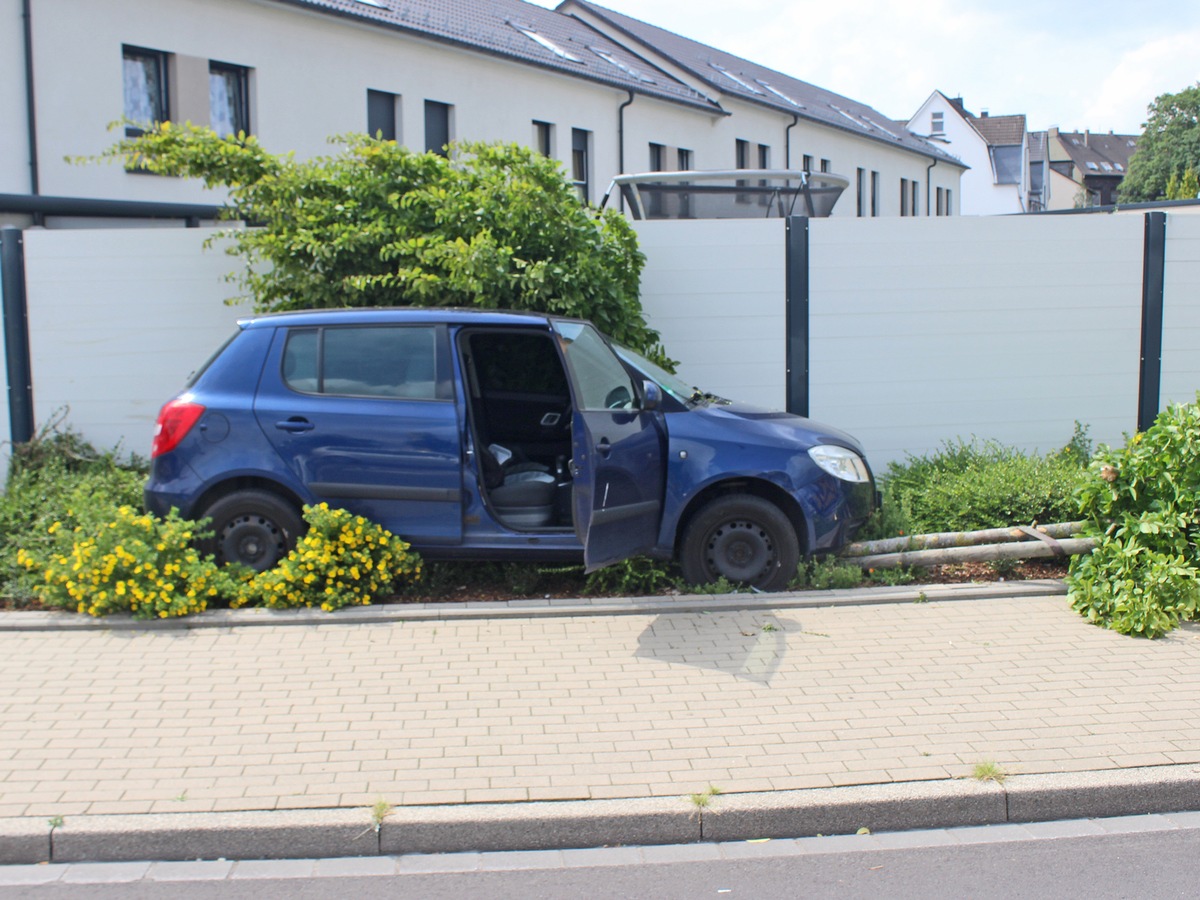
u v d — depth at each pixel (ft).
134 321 30.19
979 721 16.35
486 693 17.35
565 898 12.48
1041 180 304.50
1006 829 14.20
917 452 31.63
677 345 30.96
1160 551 21.31
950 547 24.03
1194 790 14.65
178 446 21.76
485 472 22.88
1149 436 22.40
